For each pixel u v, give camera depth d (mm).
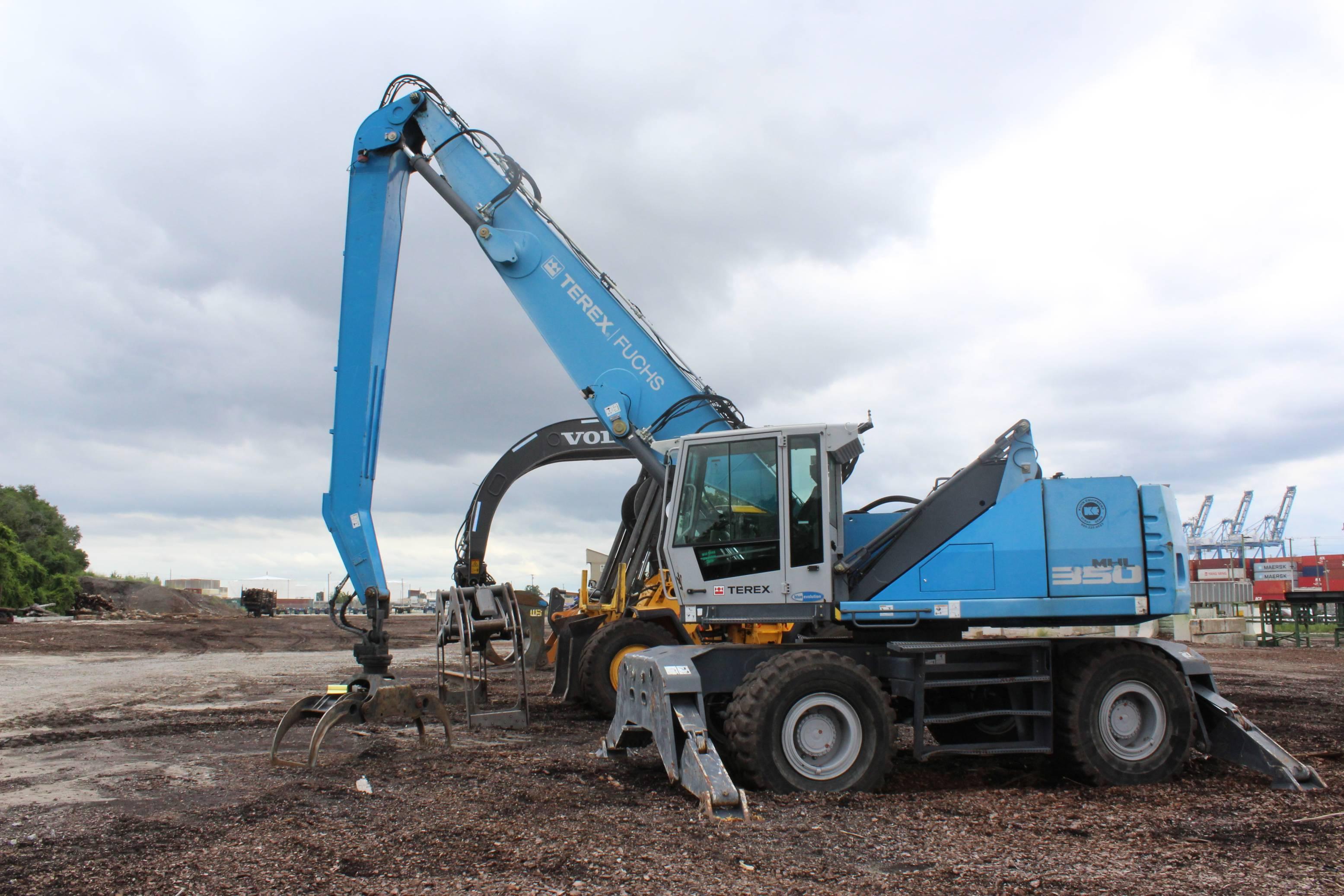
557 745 7613
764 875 3879
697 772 5164
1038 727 6129
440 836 4477
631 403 8969
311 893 3650
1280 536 105188
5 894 3686
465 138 9305
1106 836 4559
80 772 6508
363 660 7242
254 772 6363
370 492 7930
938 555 6281
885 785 5926
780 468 6438
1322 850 4301
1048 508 6309
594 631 10930
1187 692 6184
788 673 5598
